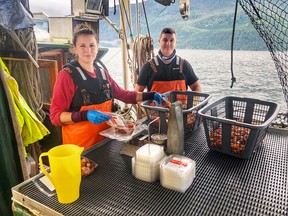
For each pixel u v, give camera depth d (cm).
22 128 195
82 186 97
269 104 139
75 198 88
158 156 100
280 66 118
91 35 170
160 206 85
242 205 84
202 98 172
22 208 93
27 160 211
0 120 173
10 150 182
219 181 98
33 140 202
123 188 96
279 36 112
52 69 238
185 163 97
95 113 148
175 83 238
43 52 252
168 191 93
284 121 150
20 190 94
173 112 104
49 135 251
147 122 149
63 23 247
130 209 84
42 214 86
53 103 169
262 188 93
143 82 243
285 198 87
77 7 239
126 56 270
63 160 80
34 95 232
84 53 168
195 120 146
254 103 144
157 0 221
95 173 106
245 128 111
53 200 89
